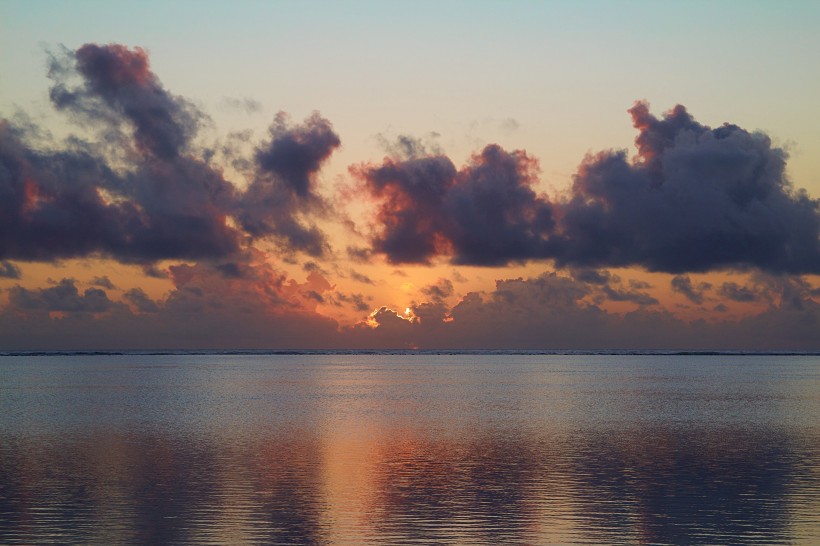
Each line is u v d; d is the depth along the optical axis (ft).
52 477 125.90
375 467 135.13
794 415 233.35
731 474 128.16
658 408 260.83
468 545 88.22
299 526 95.61
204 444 165.58
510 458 145.07
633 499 109.50
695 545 87.97
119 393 350.43
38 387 401.08
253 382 471.62
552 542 89.35
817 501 108.06
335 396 334.24
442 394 347.56
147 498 110.22
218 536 91.56
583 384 441.68
